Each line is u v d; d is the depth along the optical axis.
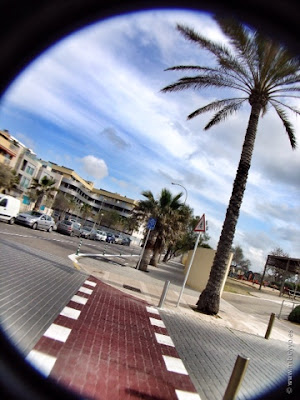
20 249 12.05
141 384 4.14
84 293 8.24
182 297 13.30
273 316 10.03
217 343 7.51
